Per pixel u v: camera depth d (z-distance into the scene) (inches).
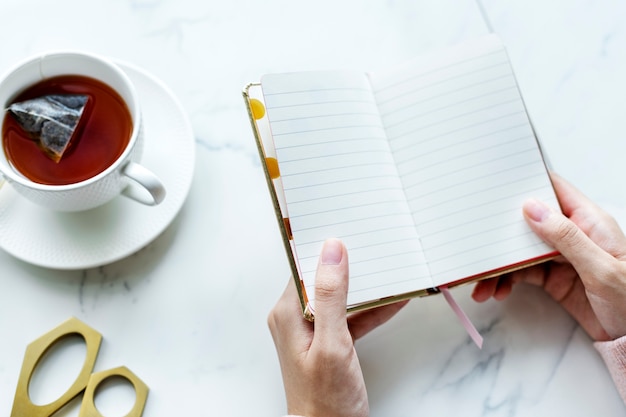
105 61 25.9
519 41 33.4
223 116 31.2
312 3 32.9
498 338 30.0
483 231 26.5
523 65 33.1
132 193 26.8
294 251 24.7
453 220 26.5
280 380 28.8
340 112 26.1
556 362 29.8
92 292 28.7
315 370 24.0
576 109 32.6
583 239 25.8
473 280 26.5
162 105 29.3
